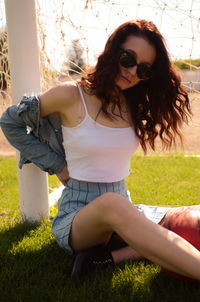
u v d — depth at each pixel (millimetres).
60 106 1887
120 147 1876
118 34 1765
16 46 2338
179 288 1581
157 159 5039
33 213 2553
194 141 5598
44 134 2086
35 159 2098
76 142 1864
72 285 1669
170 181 3854
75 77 3156
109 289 1607
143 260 1907
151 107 2023
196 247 1615
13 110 2018
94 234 1746
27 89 2398
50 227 2441
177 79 1975
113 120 1865
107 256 1820
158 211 1969
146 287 1608
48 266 1885
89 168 1883
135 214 1521
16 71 2379
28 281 1733
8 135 2074
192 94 3133
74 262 1822
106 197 1571
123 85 1840
